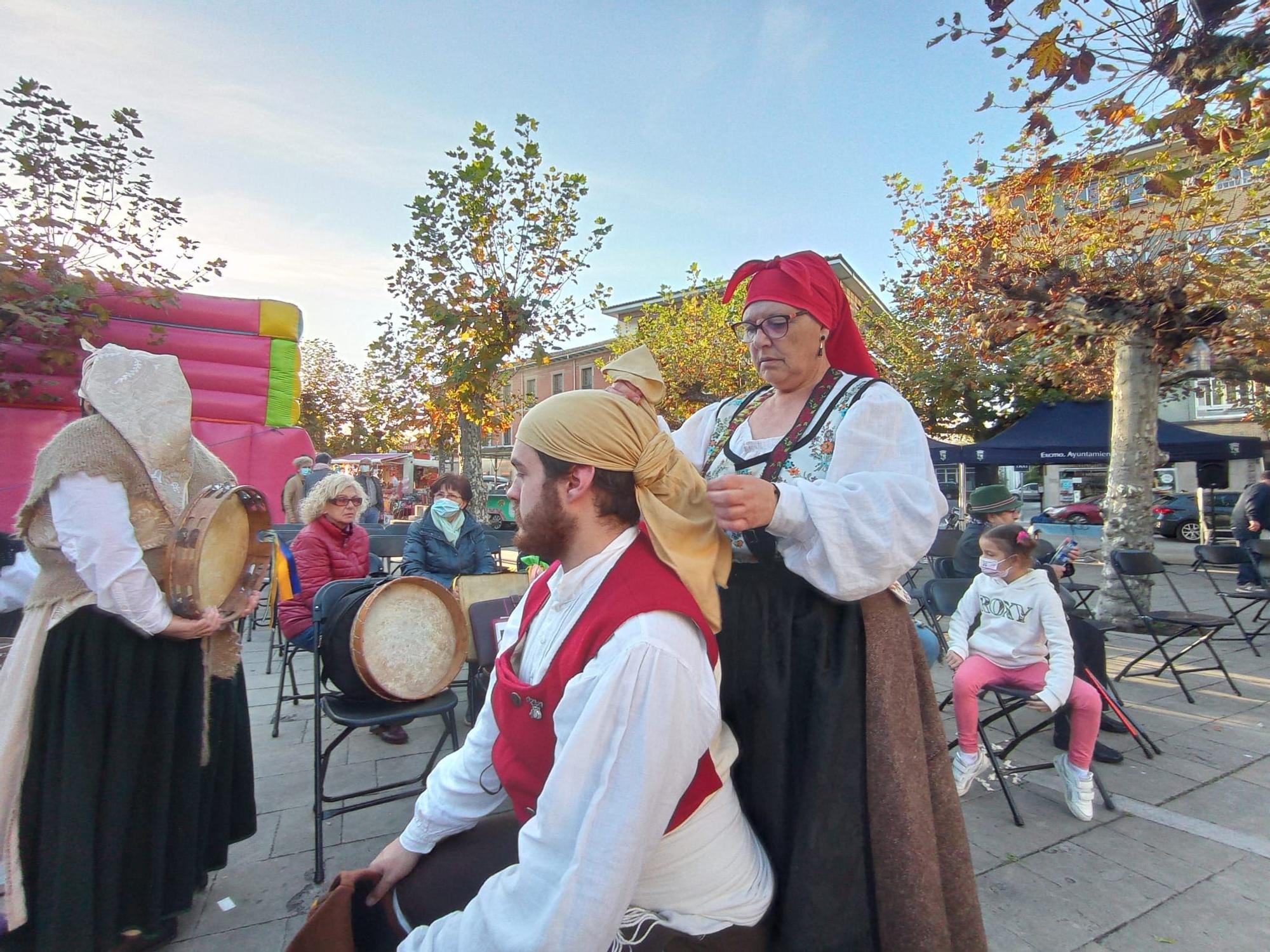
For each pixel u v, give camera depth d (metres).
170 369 2.04
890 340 13.49
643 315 17.77
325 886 2.51
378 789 2.75
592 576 1.09
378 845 2.80
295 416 8.91
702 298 16.72
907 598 1.26
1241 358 7.43
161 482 1.97
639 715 0.95
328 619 2.73
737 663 1.23
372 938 1.28
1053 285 6.37
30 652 1.83
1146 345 6.43
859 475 1.14
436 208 8.08
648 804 0.93
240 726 2.45
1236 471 18.56
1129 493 6.60
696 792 1.08
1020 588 3.24
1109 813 3.12
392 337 9.23
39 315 6.98
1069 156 4.71
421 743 3.86
